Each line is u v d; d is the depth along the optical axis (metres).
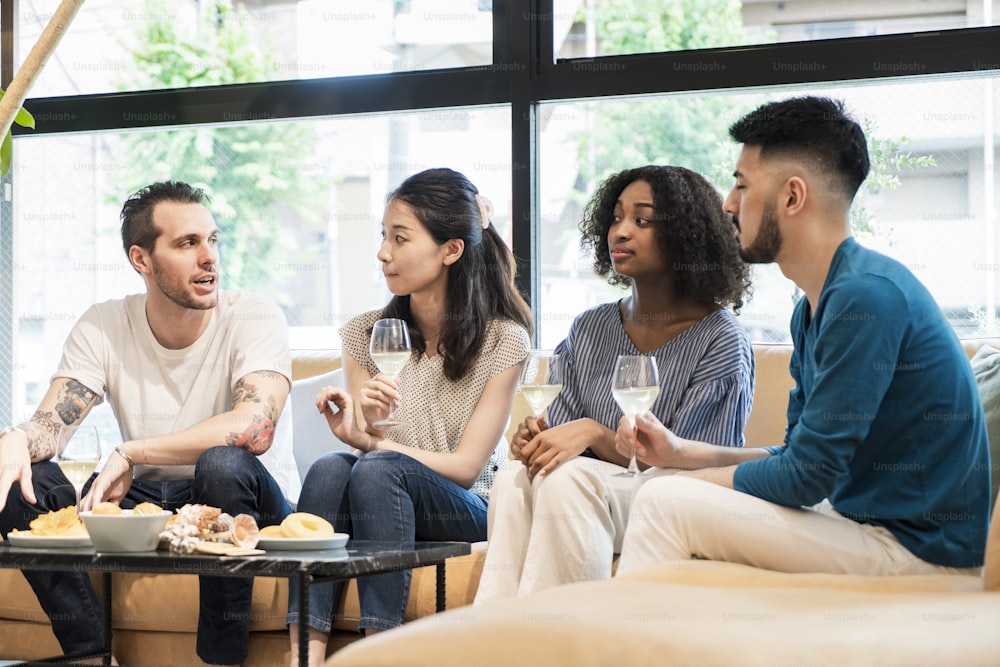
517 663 0.89
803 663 0.89
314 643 2.16
